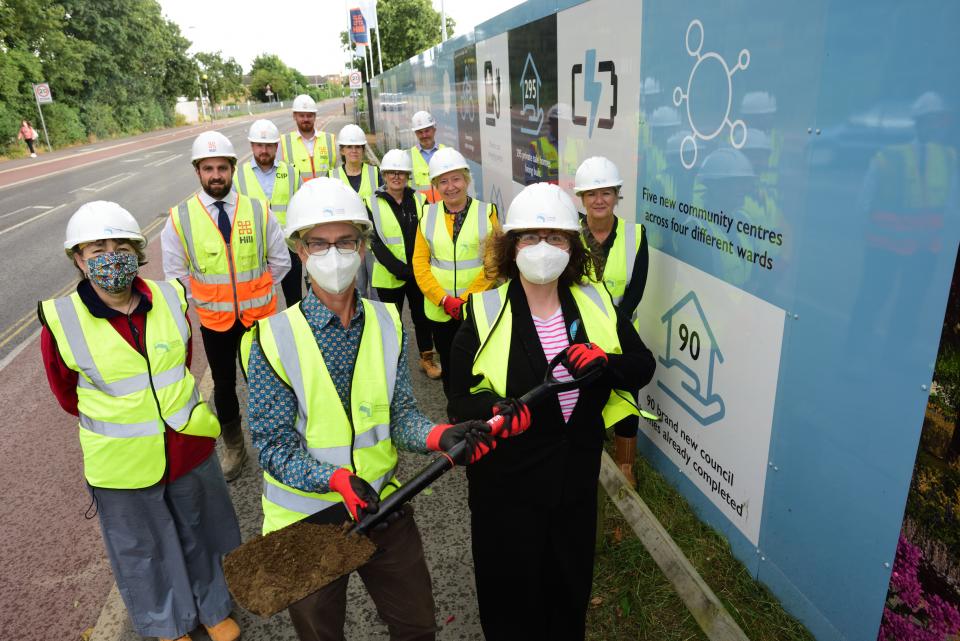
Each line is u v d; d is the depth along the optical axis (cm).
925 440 173
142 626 253
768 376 242
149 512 240
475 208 406
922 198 165
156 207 1464
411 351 579
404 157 460
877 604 200
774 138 223
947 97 155
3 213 1513
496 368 205
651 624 256
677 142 292
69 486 398
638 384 211
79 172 2347
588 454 207
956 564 168
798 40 206
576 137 411
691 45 271
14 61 3366
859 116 184
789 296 224
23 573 322
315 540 175
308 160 786
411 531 198
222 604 264
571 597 218
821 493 220
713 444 290
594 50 370
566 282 210
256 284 383
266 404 178
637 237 308
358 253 180
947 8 153
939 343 165
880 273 182
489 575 219
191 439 244
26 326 726
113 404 228
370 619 275
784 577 248
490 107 638
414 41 4000
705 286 282
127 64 4647
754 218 240
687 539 297
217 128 5238
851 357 197
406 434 191
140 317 234
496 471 205
